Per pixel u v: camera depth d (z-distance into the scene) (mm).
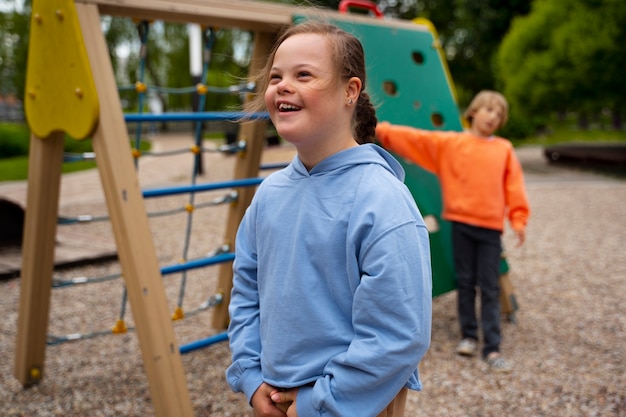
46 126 2488
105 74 2268
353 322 1212
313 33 1304
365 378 1176
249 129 3113
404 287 1164
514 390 2834
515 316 3838
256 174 3209
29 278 2729
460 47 19562
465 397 2766
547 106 13734
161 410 2199
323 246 1250
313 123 1257
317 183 1305
